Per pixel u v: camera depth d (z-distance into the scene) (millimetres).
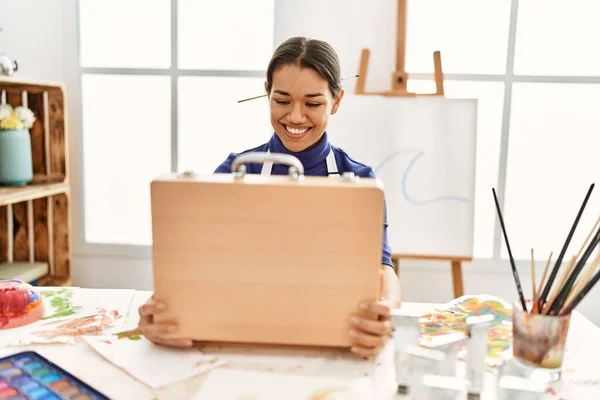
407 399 639
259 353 753
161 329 742
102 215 2107
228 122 1994
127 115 2035
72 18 1973
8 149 1675
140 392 640
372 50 1837
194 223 722
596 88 1854
